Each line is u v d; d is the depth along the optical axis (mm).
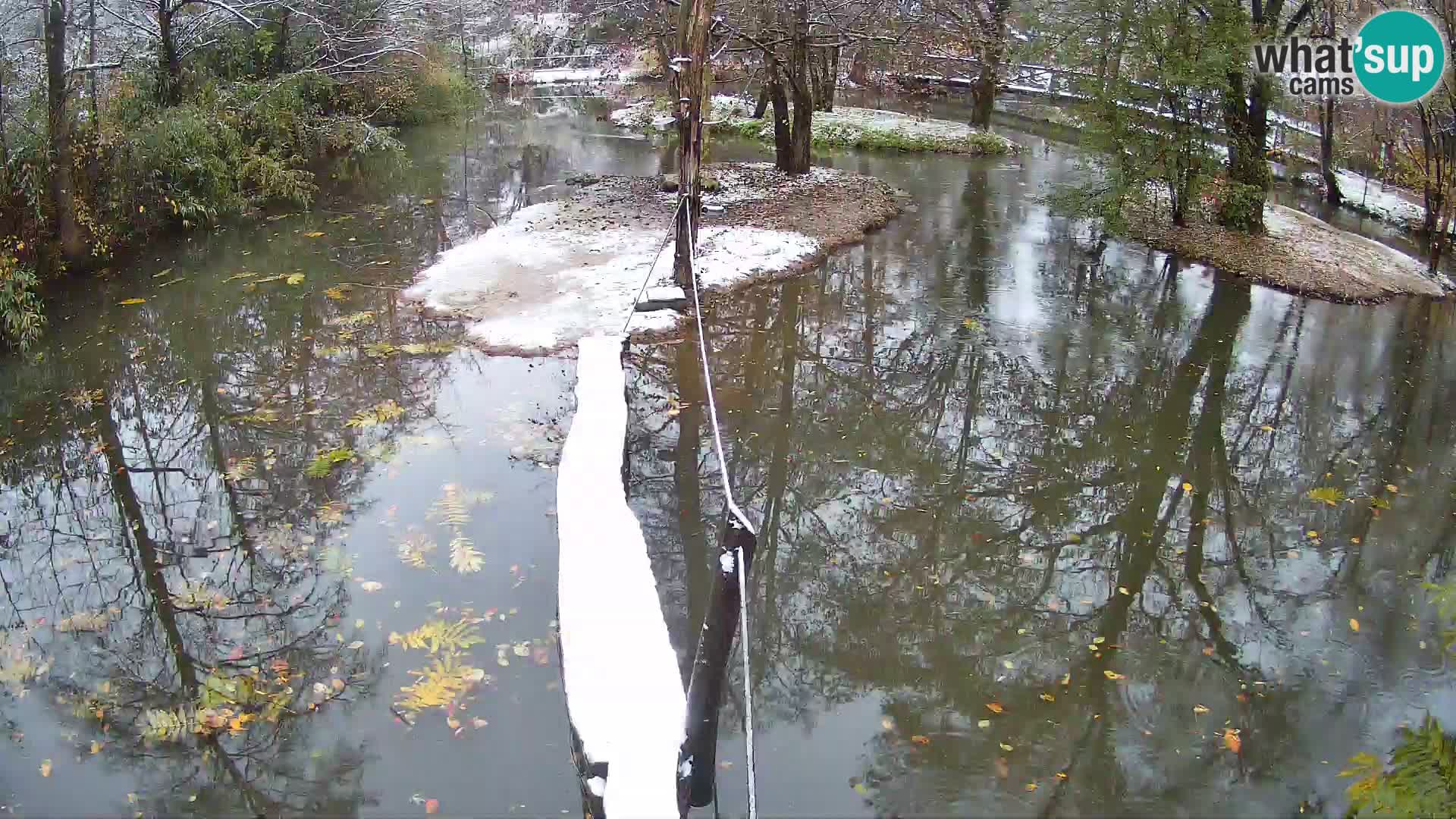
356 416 7574
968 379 8812
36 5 10641
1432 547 6316
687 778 3719
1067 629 5406
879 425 7875
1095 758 4406
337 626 5051
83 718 4469
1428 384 9023
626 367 8320
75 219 10883
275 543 5855
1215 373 9148
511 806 3936
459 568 5547
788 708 4754
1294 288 11648
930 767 4328
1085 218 14516
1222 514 6695
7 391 8109
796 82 16297
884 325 10023
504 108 26781
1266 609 5621
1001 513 6641
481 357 8680
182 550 5852
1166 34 12930
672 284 10352
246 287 10625
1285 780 4285
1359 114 16859
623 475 5895
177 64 14633
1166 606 5637
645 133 22953
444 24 24609
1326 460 7527
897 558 6078
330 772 4109
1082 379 8898
